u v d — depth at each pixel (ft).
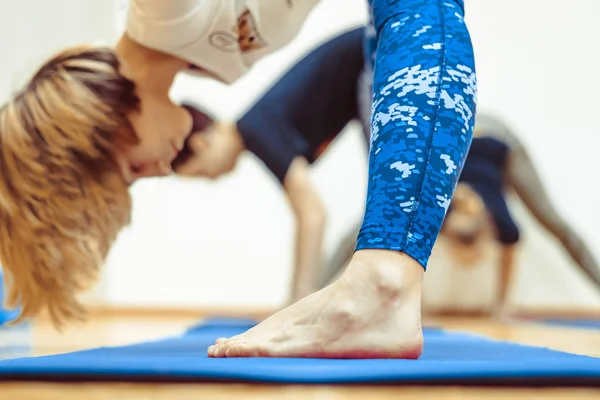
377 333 2.14
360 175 9.82
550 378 1.80
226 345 2.23
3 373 1.89
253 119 5.54
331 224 9.80
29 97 2.58
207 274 9.89
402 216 2.13
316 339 2.16
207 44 2.72
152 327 6.27
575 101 10.13
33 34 8.55
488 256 9.39
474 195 8.86
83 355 2.44
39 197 2.52
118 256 9.82
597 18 10.14
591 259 8.79
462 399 1.62
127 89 2.69
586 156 10.12
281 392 1.67
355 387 1.74
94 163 2.60
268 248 9.91
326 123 5.76
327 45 5.84
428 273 9.50
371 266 2.16
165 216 9.87
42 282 2.61
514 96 10.13
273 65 10.04
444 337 4.25
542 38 10.15
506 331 6.04
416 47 2.22
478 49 10.14
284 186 5.57
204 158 4.76
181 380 1.82
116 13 2.98
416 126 2.13
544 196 8.75
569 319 8.77
